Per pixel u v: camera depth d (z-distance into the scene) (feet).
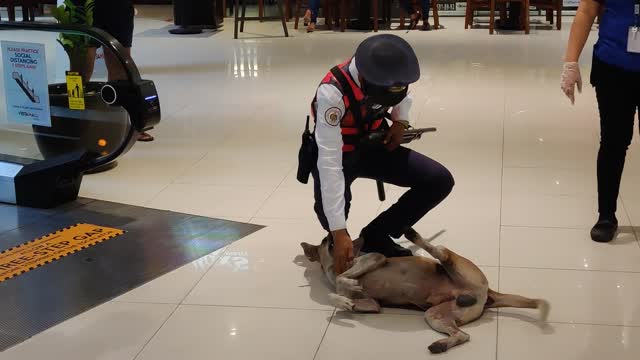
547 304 9.45
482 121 18.80
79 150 14.51
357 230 12.57
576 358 8.78
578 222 12.73
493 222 12.80
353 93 9.60
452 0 38.83
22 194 14.05
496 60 25.86
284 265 11.43
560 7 31.63
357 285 9.66
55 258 11.83
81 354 9.17
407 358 8.87
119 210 13.78
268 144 17.43
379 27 33.99
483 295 9.50
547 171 15.26
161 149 17.26
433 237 12.27
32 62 14.40
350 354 9.00
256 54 28.07
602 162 11.91
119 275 11.21
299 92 21.99
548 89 21.70
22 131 15.25
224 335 9.52
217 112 20.21
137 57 28.07
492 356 8.86
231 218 13.29
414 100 20.89
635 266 11.08
